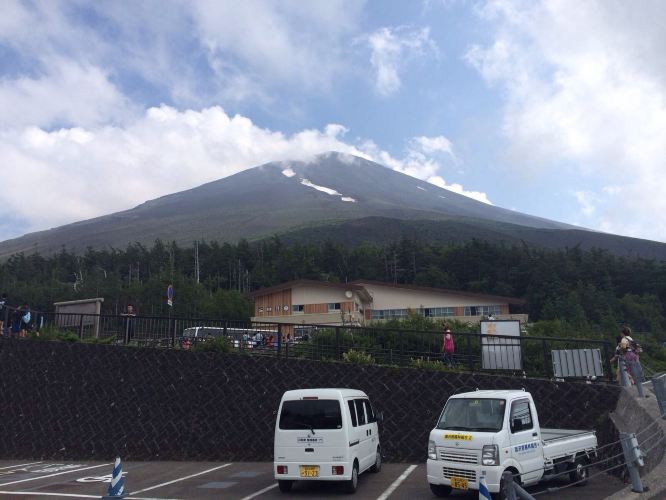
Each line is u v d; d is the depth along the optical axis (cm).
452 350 1730
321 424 1087
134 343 1895
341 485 1172
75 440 1769
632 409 1221
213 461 1648
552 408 1468
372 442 1274
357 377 1650
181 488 1208
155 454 1700
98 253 13150
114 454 1727
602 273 8456
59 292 7875
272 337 1864
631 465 775
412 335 2134
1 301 2031
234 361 1762
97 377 1833
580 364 1551
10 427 1820
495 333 1772
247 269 10869
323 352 1817
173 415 1738
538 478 970
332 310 4172
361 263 10506
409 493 1059
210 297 7169
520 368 1602
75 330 2061
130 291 7162
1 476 1446
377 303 4491
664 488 766
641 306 6956
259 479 1299
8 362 1902
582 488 1037
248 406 1698
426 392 1580
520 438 966
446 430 987
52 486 1280
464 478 932
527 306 7638
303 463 1070
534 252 10044
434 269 9306
